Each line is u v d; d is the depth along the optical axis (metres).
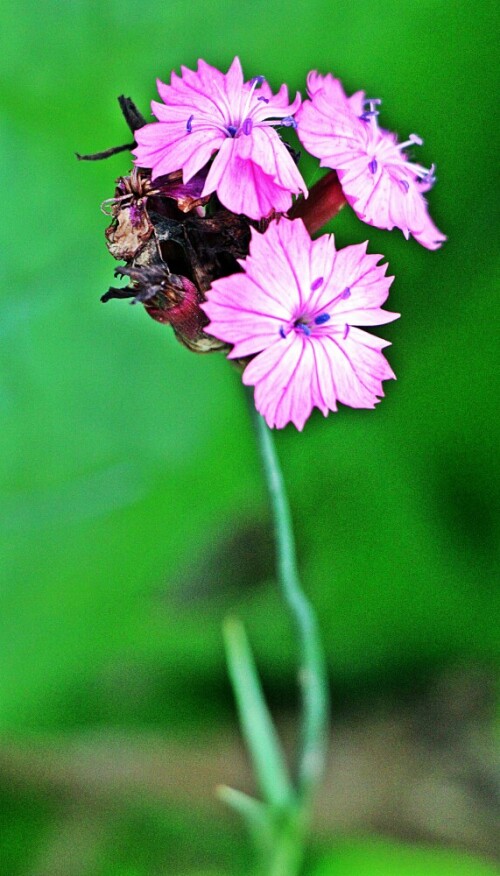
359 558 0.36
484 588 0.36
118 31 0.36
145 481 0.36
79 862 0.35
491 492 0.35
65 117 0.36
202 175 0.27
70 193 0.36
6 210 0.36
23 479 0.35
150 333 0.36
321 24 0.35
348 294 0.27
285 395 0.27
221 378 0.36
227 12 0.36
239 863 0.35
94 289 0.36
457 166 0.35
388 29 0.35
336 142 0.27
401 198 0.28
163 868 0.35
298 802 0.31
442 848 0.35
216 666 0.37
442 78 0.35
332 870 0.34
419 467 0.36
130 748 0.36
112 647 0.36
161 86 0.27
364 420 0.36
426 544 0.36
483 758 0.36
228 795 0.31
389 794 0.36
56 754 0.35
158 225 0.27
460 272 0.35
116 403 0.36
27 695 0.35
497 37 0.35
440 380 0.35
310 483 0.36
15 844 0.35
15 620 0.35
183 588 0.37
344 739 0.37
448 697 0.37
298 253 0.27
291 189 0.27
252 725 0.31
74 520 0.36
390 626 0.36
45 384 0.36
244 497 0.36
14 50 0.36
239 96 0.27
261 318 0.27
